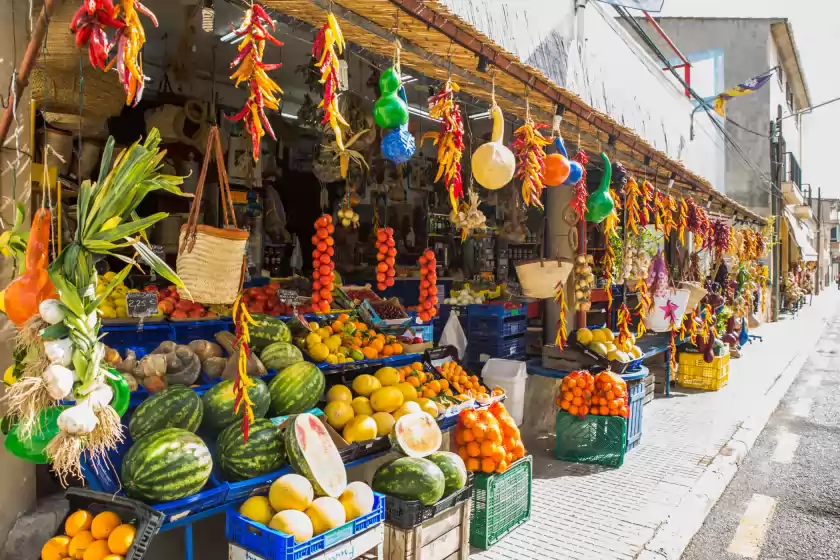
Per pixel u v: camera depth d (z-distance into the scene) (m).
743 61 22.72
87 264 2.30
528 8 6.10
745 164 20.89
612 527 4.64
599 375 6.23
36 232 2.33
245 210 7.32
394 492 3.55
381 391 4.42
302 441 3.33
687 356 10.39
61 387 2.15
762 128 22.55
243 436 3.32
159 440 2.95
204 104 6.61
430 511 3.55
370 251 9.34
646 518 4.82
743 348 15.73
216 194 6.95
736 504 5.49
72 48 3.41
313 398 4.08
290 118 8.43
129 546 2.54
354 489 3.31
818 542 4.70
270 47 6.38
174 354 3.84
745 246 15.31
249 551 2.90
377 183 7.82
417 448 3.91
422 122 8.78
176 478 2.86
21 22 3.20
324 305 5.07
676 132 11.24
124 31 1.85
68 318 2.22
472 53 3.93
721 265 12.77
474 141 7.50
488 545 4.28
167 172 6.61
